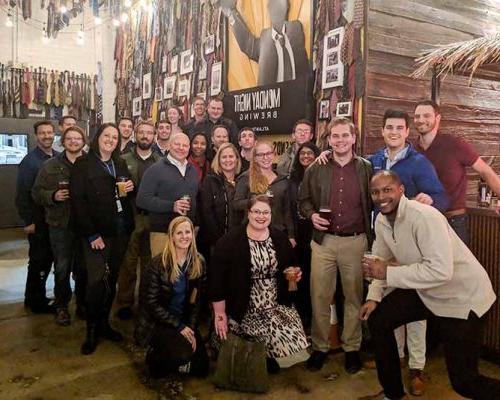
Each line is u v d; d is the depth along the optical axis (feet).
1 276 16.33
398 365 7.15
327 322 9.30
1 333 11.05
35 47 26.00
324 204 9.08
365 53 11.81
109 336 10.62
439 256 6.29
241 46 16.60
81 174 9.91
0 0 24.76
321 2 13.08
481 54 10.09
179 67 20.68
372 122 11.99
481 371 9.30
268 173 10.69
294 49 14.16
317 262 9.20
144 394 8.31
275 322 8.79
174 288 8.73
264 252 8.75
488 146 14.35
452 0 13.29
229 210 10.84
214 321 9.23
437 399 8.18
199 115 15.70
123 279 12.32
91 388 8.52
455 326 6.47
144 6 23.38
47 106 26.48
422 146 9.61
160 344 8.64
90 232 9.86
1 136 25.27
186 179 10.90
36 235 12.48
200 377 8.92
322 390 8.44
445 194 8.70
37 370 9.20
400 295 7.05
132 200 11.97
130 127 15.01
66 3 24.86
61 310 11.69
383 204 6.77
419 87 12.71
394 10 12.17
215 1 17.98
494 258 9.53
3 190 25.63
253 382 8.29
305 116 13.53
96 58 27.48
